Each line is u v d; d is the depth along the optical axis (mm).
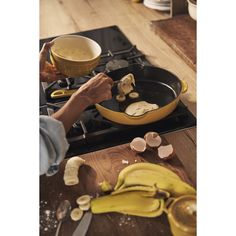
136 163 874
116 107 1030
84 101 948
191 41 1288
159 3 1532
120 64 1204
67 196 816
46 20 1545
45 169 843
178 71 1186
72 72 1104
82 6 1627
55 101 1090
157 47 1317
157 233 728
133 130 964
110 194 806
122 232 737
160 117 959
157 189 799
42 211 791
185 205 764
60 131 838
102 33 1417
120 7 1595
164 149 887
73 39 1195
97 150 920
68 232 749
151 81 1108
